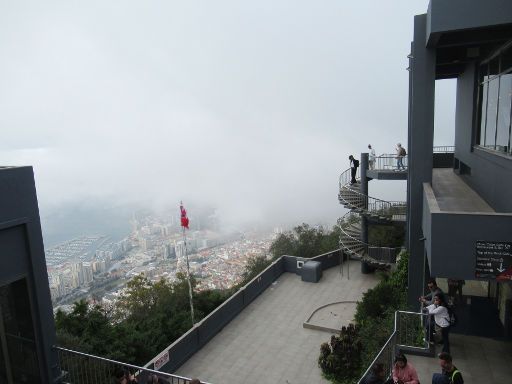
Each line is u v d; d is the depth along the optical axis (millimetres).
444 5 10523
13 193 7145
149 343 16875
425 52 12844
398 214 20500
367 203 21234
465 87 15969
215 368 14078
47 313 7750
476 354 9602
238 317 17984
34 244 7516
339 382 12945
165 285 24672
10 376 7121
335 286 21266
